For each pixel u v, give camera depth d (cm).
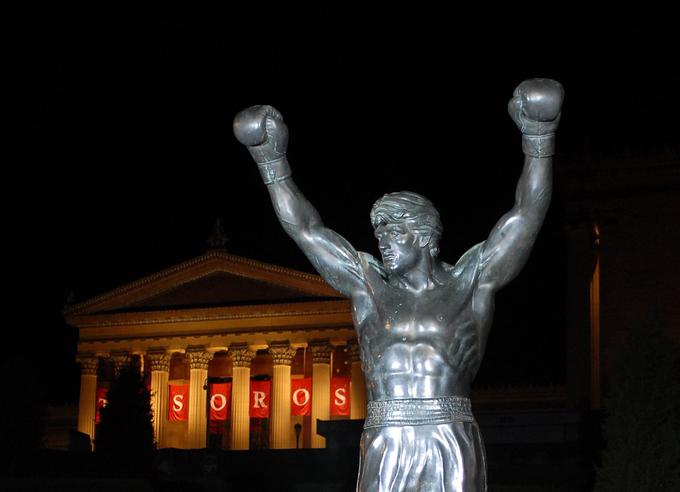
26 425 3938
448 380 622
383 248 648
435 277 646
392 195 660
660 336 2366
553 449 3875
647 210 5328
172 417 7788
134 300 7994
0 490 3475
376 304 645
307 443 7644
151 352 7875
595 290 5275
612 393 2364
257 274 7712
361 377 7375
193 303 7888
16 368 4000
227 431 7806
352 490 4150
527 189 637
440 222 657
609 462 2327
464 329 632
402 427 609
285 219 671
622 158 5344
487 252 643
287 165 676
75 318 8050
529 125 632
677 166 5306
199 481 4369
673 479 2278
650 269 5269
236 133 664
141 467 4612
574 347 5106
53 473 4041
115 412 4944
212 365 8444
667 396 2311
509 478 3841
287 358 7619
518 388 6291
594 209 5359
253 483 4434
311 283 7606
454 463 600
